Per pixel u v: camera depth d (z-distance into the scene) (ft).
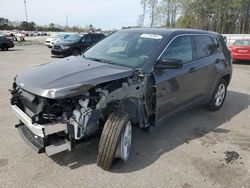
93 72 11.08
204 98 17.16
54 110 9.86
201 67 15.80
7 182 10.02
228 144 13.91
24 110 11.12
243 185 10.45
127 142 11.37
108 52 14.20
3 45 68.54
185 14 147.54
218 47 18.49
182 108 15.06
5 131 14.34
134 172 10.95
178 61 12.14
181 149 13.10
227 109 19.89
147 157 12.17
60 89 9.46
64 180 10.25
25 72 12.07
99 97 10.36
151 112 12.84
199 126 16.19
